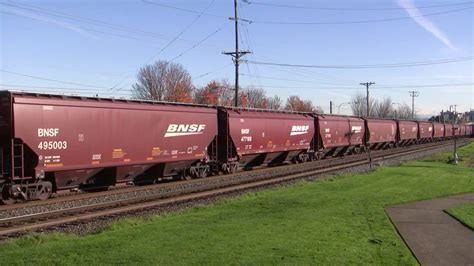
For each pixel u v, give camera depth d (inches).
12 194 681.6
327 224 457.7
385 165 1347.2
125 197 752.3
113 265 314.3
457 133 4564.5
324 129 1700.3
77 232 470.9
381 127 2333.9
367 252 354.0
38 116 708.0
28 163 714.2
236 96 1802.4
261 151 1310.3
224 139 1179.3
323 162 1572.3
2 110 691.4
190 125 1020.5
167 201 686.5
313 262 323.0
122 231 433.1
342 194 694.5
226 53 1800.0
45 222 517.0
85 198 739.4
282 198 660.7
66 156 751.1
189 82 3686.0
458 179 929.5
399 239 401.7
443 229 448.8
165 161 956.0
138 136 884.6
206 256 335.9
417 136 3093.0
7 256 341.4
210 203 674.2
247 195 712.4
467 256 353.1
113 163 835.4
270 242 378.9
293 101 5036.9
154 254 341.4
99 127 806.5
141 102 914.1
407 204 606.2
